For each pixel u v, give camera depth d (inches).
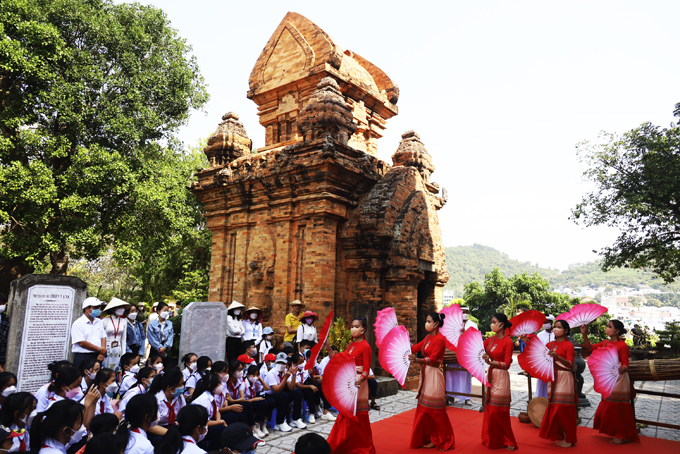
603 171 805.2
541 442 300.5
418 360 289.0
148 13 864.9
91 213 740.7
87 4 796.6
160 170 836.0
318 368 391.9
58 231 761.0
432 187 673.0
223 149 667.4
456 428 334.6
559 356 297.7
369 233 522.6
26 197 663.1
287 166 547.5
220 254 645.3
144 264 1232.8
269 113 723.4
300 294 536.4
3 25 676.1
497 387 285.6
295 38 684.1
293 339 472.7
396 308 529.7
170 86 897.5
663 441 308.7
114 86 797.9
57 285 348.2
